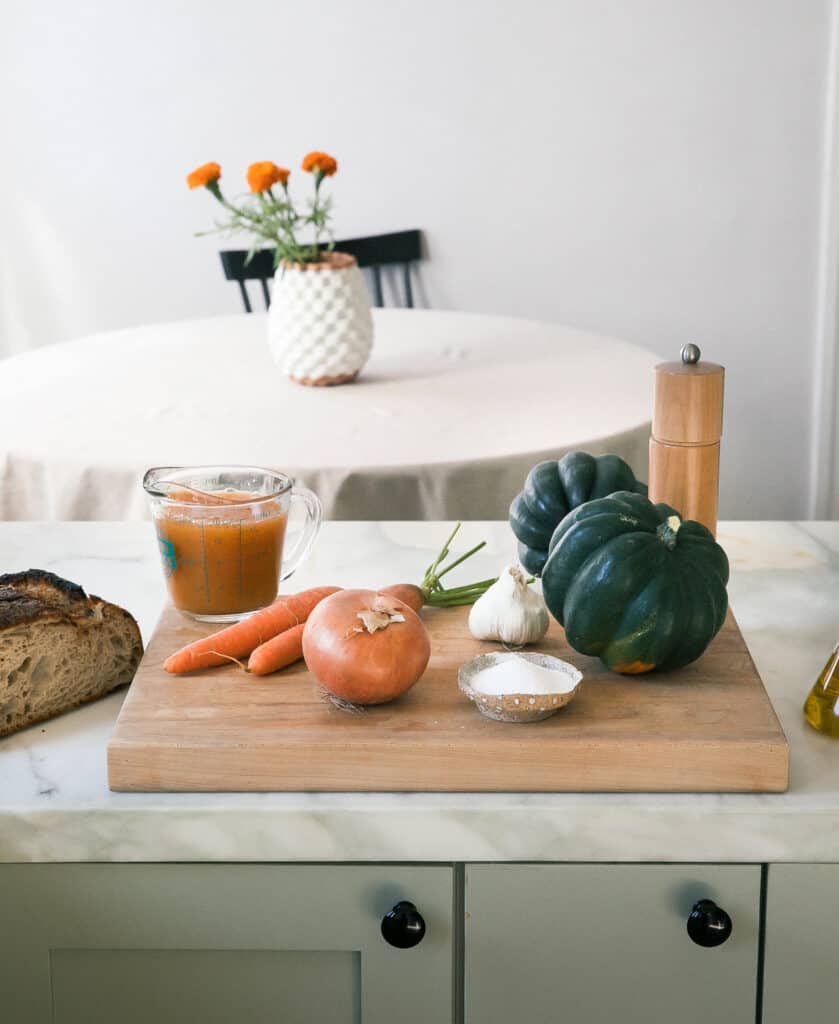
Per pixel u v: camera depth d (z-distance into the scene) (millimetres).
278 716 907
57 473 1876
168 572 1064
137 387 2258
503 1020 933
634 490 1159
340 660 887
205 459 1856
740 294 3621
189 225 3631
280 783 886
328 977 938
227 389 2232
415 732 884
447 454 1851
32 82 3523
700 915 872
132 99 3527
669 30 3408
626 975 919
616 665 942
